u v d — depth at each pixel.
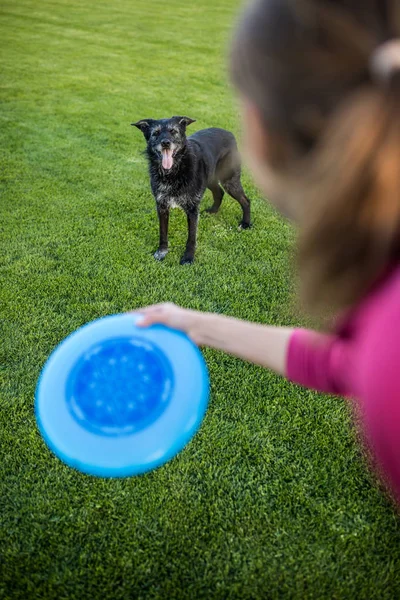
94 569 2.30
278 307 4.03
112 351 1.72
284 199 0.70
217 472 2.72
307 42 0.56
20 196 5.74
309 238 0.64
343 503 2.57
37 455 2.83
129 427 1.71
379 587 2.21
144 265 4.56
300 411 3.08
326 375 1.06
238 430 2.96
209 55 12.77
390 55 0.53
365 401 0.72
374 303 0.70
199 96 9.71
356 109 0.56
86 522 2.50
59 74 10.73
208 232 5.17
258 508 2.55
